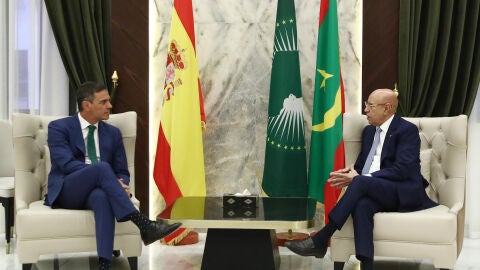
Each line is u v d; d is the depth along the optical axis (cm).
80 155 353
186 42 416
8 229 391
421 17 435
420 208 338
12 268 355
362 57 441
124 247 334
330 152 412
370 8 437
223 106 449
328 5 417
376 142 361
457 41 429
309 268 362
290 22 418
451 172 358
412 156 340
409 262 387
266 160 426
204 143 450
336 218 322
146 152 446
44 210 324
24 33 445
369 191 326
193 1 446
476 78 433
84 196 329
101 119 356
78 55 435
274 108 421
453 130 357
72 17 433
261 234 325
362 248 315
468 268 364
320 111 422
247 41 446
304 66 445
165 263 372
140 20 442
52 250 322
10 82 442
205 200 371
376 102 354
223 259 326
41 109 444
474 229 455
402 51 431
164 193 420
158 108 450
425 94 433
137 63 443
